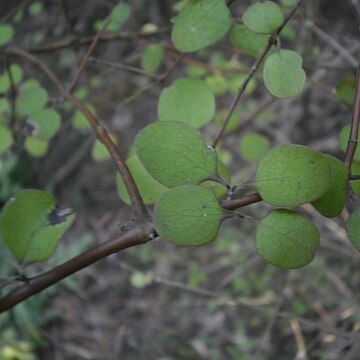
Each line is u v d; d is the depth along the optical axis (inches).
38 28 19.8
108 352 21.6
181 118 8.7
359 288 19.3
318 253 19.4
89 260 6.5
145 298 23.1
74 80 11.2
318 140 21.4
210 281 22.1
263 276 19.7
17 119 13.1
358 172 7.0
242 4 18.3
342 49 13.9
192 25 8.2
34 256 6.6
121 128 25.4
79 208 26.0
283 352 19.6
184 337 21.4
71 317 22.8
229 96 20.1
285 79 7.2
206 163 6.2
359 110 6.7
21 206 6.5
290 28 14.0
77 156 26.7
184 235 5.9
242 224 21.2
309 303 18.8
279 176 5.9
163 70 18.1
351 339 14.2
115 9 11.7
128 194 7.3
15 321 21.1
